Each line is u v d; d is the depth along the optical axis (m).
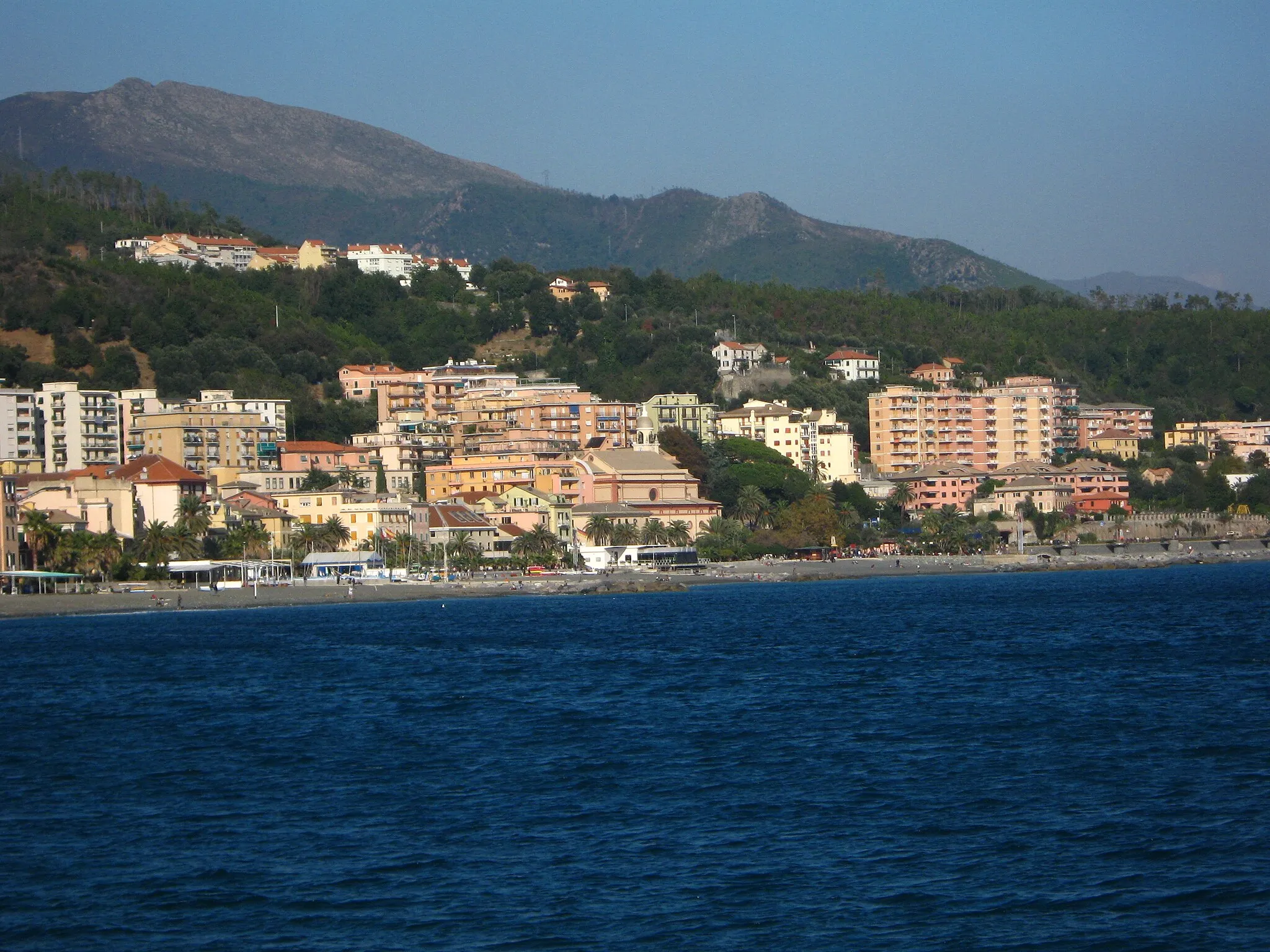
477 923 91.69
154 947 88.62
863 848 107.44
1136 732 153.12
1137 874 99.31
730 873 101.75
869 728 160.75
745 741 154.12
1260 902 92.81
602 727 165.88
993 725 160.38
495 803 125.06
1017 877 99.44
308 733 166.38
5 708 193.38
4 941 89.94
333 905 96.00
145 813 124.31
